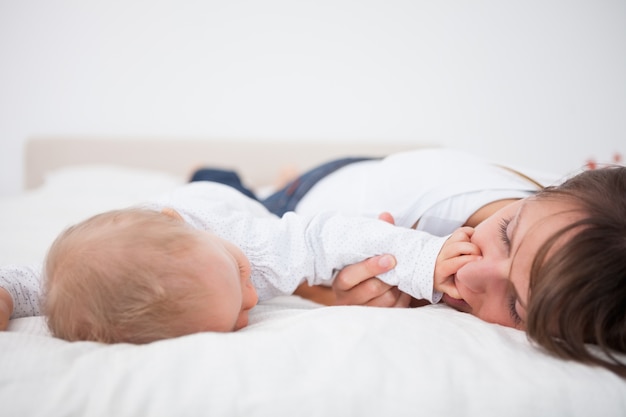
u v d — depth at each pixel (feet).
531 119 7.82
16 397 1.47
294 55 7.95
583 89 7.59
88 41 7.65
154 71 7.88
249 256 2.47
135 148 7.85
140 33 7.72
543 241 1.85
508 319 2.08
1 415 1.43
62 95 7.79
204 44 7.85
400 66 7.93
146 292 1.78
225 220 2.54
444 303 2.44
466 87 7.87
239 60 7.95
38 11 7.45
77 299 1.81
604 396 1.61
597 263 1.72
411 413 1.49
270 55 7.95
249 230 2.56
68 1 7.48
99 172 6.86
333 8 7.78
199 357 1.58
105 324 1.79
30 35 7.52
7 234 4.23
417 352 1.66
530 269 1.86
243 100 8.09
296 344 1.67
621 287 1.72
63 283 1.85
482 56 7.73
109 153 7.81
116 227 1.96
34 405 1.46
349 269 2.50
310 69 8.00
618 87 7.50
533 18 7.48
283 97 8.10
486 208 2.82
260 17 7.80
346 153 8.04
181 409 1.45
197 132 8.13
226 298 1.91
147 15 7.66
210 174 5.22
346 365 1.57
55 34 7.57
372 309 2.02
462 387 1.56
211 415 1.44
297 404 1.47
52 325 1.90
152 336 1.81
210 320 1.87
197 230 2.11
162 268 1.81
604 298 1.72
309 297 3.02
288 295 2.78
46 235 4.16
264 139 8.18
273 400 1.47
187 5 7.69
